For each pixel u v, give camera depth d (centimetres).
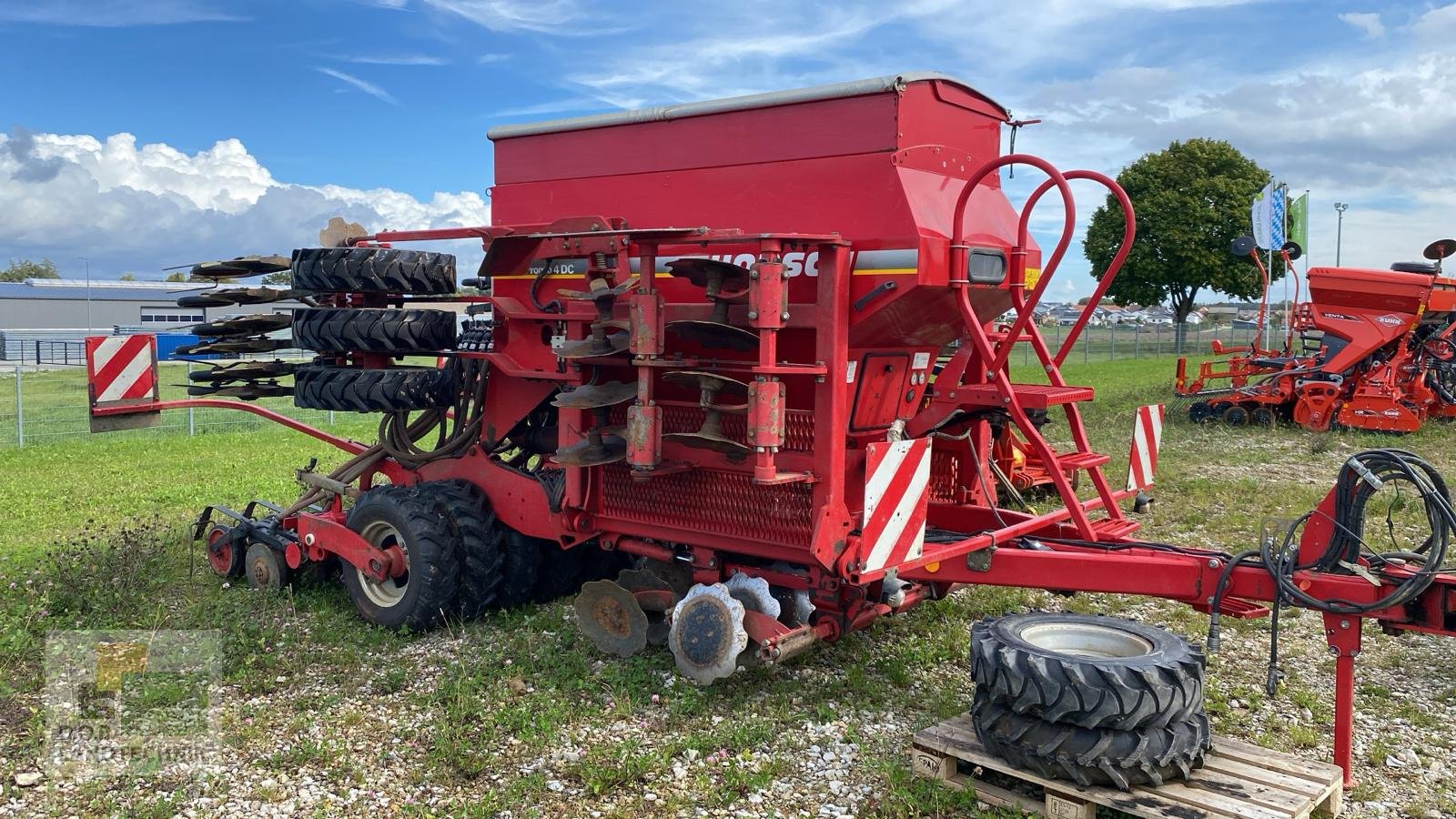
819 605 495
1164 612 638
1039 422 588
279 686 517
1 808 392
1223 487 1032
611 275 543
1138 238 4500
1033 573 471
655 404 482
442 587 586
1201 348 4394
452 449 635
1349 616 399
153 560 730
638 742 446
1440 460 1205
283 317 637
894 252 465
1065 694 367
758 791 405
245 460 1320
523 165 605
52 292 6350
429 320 598
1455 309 1388
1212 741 408
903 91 470
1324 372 1470
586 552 669
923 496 459
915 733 439
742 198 514
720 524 507
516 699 495
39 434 1659
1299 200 2041
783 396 448
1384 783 418
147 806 391
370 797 402
